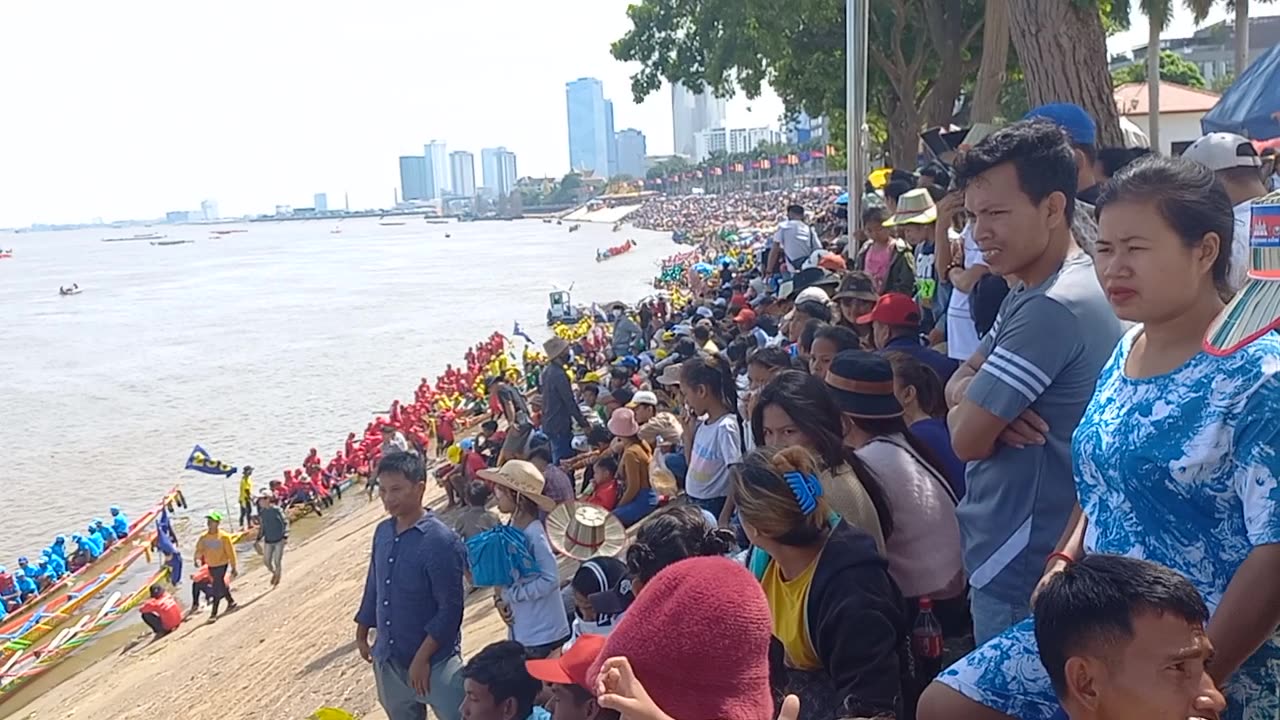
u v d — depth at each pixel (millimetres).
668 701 2729
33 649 21234
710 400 8305
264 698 13719
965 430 3729
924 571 4332
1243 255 3816
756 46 32406
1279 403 2586
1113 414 2930
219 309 99875
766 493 3713
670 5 36719
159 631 20984
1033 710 2979
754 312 15961
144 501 33469
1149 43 31594
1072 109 5344
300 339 72375
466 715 5527
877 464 4445
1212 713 2383
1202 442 2680
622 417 12062
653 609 2834
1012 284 4844
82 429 45094
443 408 38156
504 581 7539
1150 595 2387
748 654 2768
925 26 29578
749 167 195625
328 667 14078
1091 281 3631
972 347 6715
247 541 28719
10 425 46688
